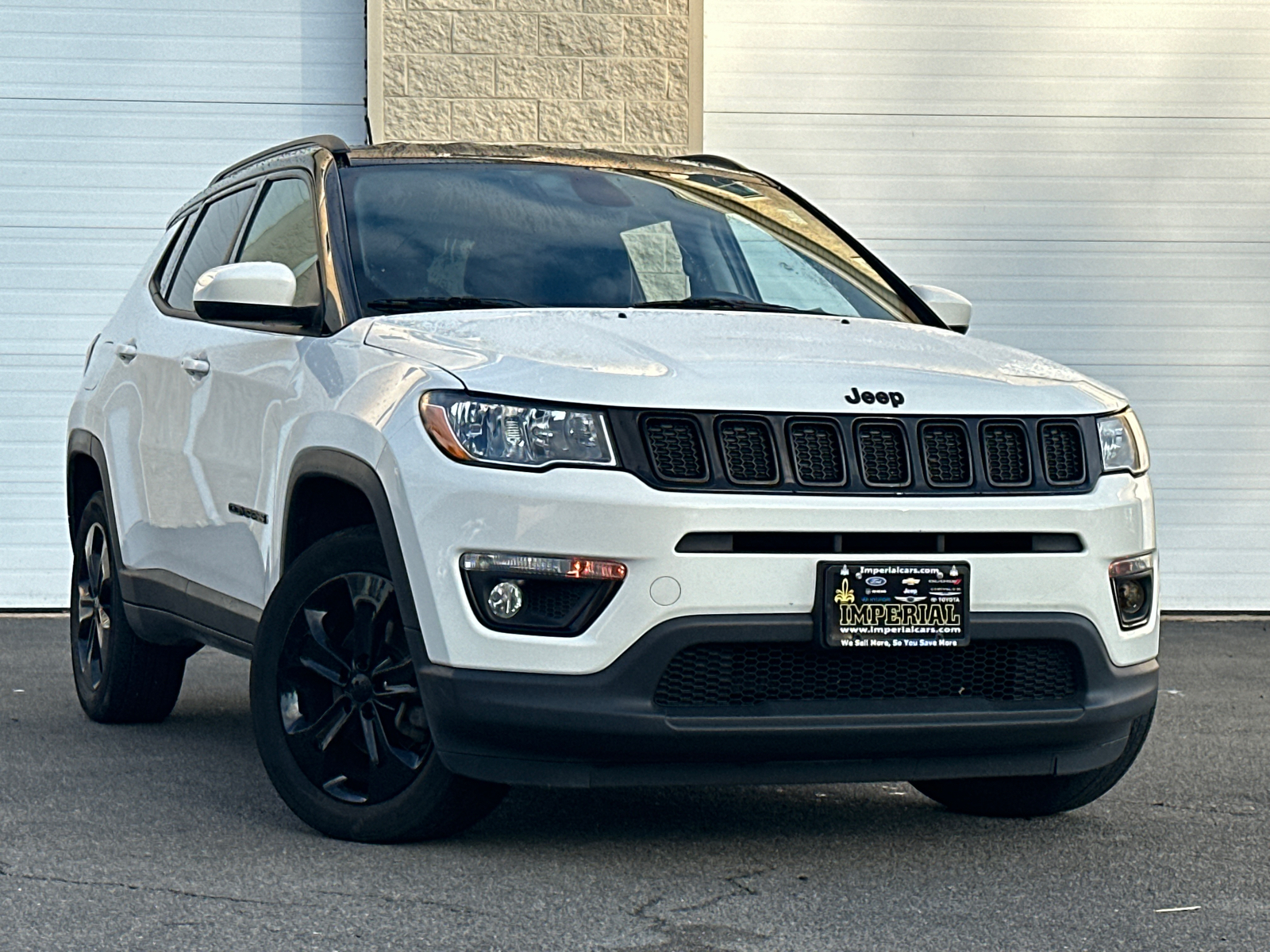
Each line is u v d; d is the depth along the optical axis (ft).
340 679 13.35
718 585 11.95
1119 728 13.25
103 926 10.99
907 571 12.28
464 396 12.34
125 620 18.53
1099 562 12.95
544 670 11.94
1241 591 32.71
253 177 17.97
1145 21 32.50
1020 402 13.07
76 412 19.98
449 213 15.81
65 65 31.40
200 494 16.26
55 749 17.49
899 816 14.75
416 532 12.32
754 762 12.34
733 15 32.12
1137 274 32.60
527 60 31.63
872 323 15.07
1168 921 11.46
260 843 13.26
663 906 11.61
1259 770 17.24
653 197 16.94
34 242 31.42
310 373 14.21
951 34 32.35
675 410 12.12
